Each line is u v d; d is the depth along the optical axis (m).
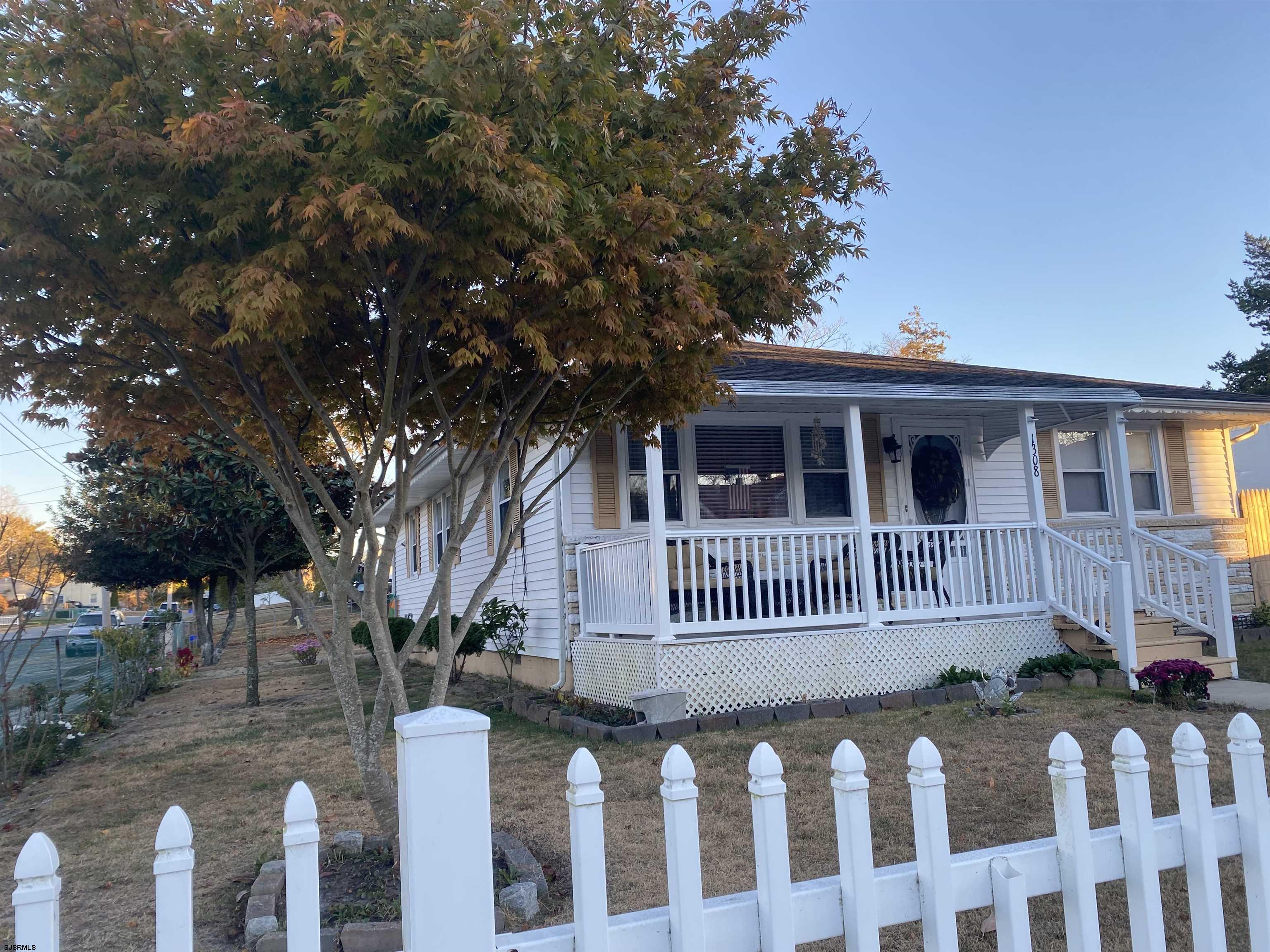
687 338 4.66
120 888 4.71
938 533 10.91
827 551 9.67
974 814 5.07
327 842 4.96
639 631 8.96
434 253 3.94
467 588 15.90
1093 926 2.36
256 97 3.92
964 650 9.73
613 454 10.75
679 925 1.98
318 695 13.31
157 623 17.36
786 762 6.52
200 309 3.59
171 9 3.69
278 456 4.51
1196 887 2.54
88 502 18.11
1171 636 10.61
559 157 4.25
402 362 4.74
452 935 1.71
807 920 2.13
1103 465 13.54
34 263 3.64
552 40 4.16
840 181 6.51
